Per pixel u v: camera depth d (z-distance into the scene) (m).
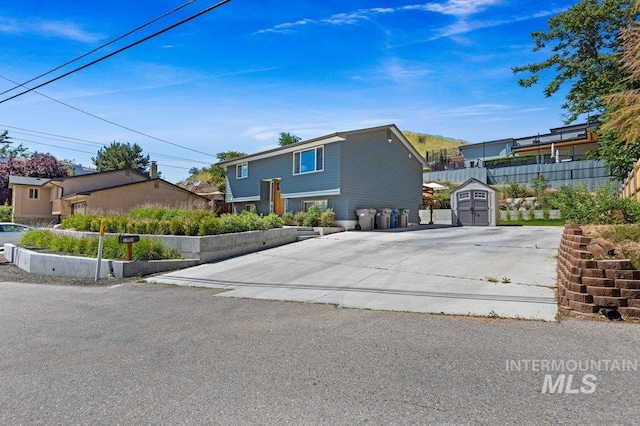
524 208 23.19
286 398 2.90
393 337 4.24
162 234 12.05
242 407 2.78
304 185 18.98
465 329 4.40
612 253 5.28
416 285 6.84
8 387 3.26
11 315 5.93
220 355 3.89
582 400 2.71
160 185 26.38
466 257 9.20
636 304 4.56
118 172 29.08
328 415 2.62
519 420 2.47
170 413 2.72
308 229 16.31
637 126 6.21
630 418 2.45
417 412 2.62
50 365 3.76
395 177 21.08
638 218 7.95
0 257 14.62
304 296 6.62
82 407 2.86
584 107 17.72
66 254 11.39
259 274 9.00
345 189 17.30
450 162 39.94
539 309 5.01
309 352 3.88
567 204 10.20
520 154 36.78
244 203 23.92
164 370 3.54
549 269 7.40
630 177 10.80
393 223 19.27
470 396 2.82
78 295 7.52
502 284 6.49
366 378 3.21
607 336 3.98
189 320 5.37
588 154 19.62
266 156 21.31
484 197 19.81
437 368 3.36
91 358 3.93
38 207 29.95
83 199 24.95
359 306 5.73
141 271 9.68
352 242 13.20
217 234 11.95
